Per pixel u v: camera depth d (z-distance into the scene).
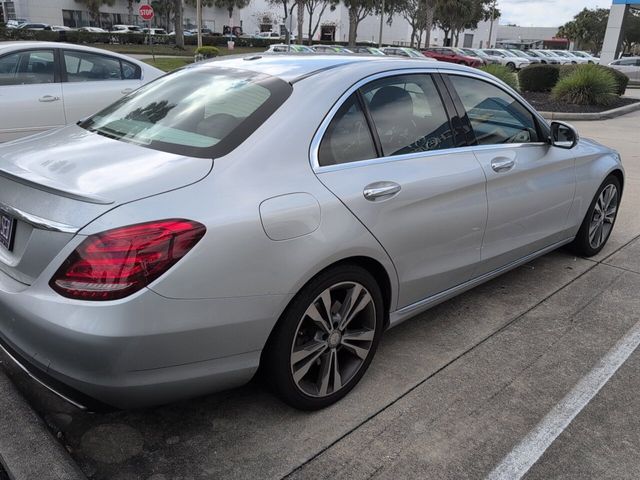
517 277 4.50
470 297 4.11
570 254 5.01
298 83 2.74
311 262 2.41
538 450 2.56
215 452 2.49
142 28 66.50
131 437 2.58
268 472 2.39
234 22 80.38
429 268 3.12
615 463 2.50
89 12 68.62
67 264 2.04
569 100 16.39
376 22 76.38
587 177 4.43
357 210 2.61
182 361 2.18
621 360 3.33
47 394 2.85
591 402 2.93
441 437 2.63
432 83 3.29
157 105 2.96
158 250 2.04
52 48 6.73
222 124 2.56
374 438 2.61
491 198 3.42
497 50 41.34
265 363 2.53
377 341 2.95
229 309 2.22
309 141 2.57
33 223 2.14
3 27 47.16
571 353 3.40
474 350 3.39
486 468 2.45
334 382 2.77
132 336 2.02
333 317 2.68
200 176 2.27
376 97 2.94
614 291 4.28
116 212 2.06
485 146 3.49
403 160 2.94
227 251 2.17
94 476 2.35
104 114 3.14
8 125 6.32
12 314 2.18
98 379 2.06
